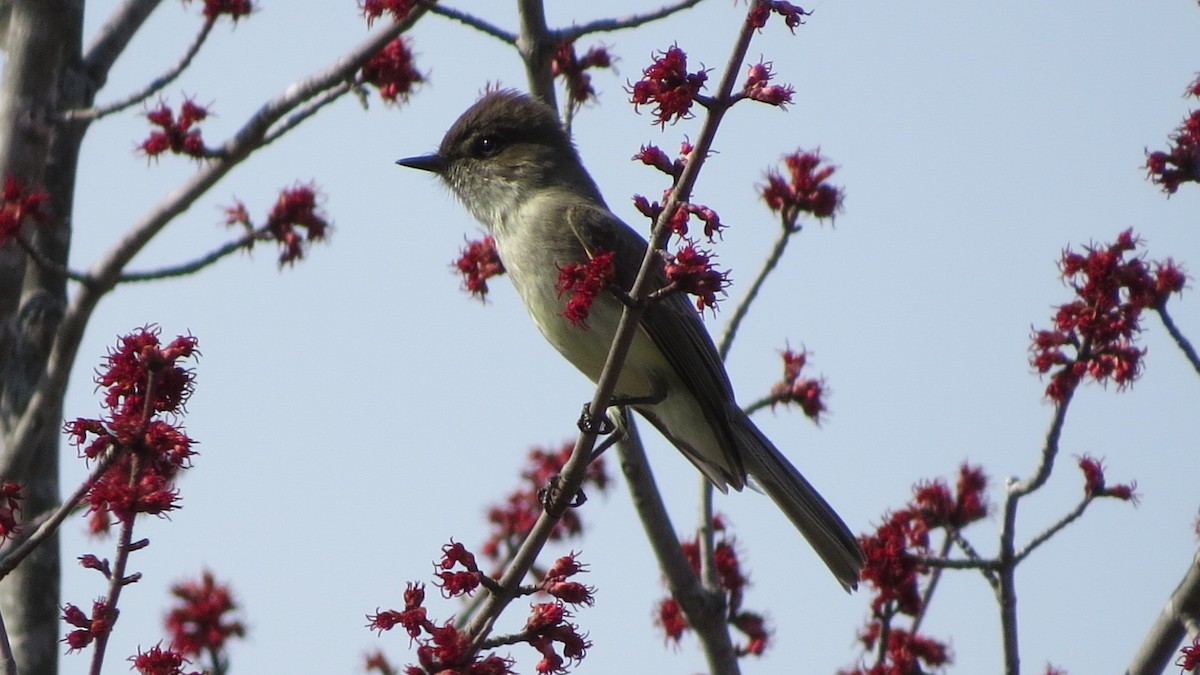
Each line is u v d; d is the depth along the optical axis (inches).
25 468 475.8
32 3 495.8
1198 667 382.6
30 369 508.1
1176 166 452.8
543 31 498.0
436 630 317.7
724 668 494.3
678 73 299.6
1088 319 431.8
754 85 301.6
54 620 486.0
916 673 477.7
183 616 473.4
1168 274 435.5
